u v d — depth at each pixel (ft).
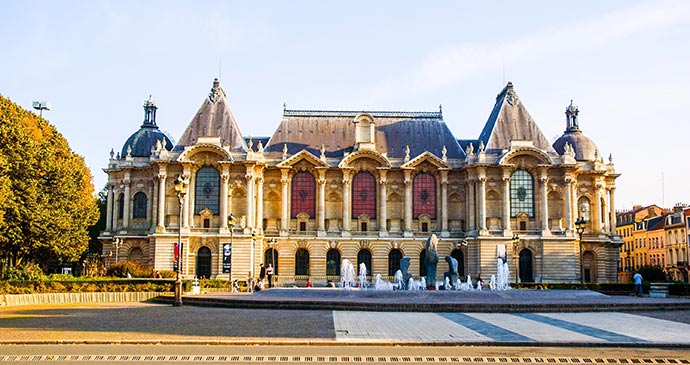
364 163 374.43
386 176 372.79
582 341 111.86
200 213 355.15
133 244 366.63
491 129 384.06
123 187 374.22
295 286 359.25
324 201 371.15
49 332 117.70
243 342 108.37
